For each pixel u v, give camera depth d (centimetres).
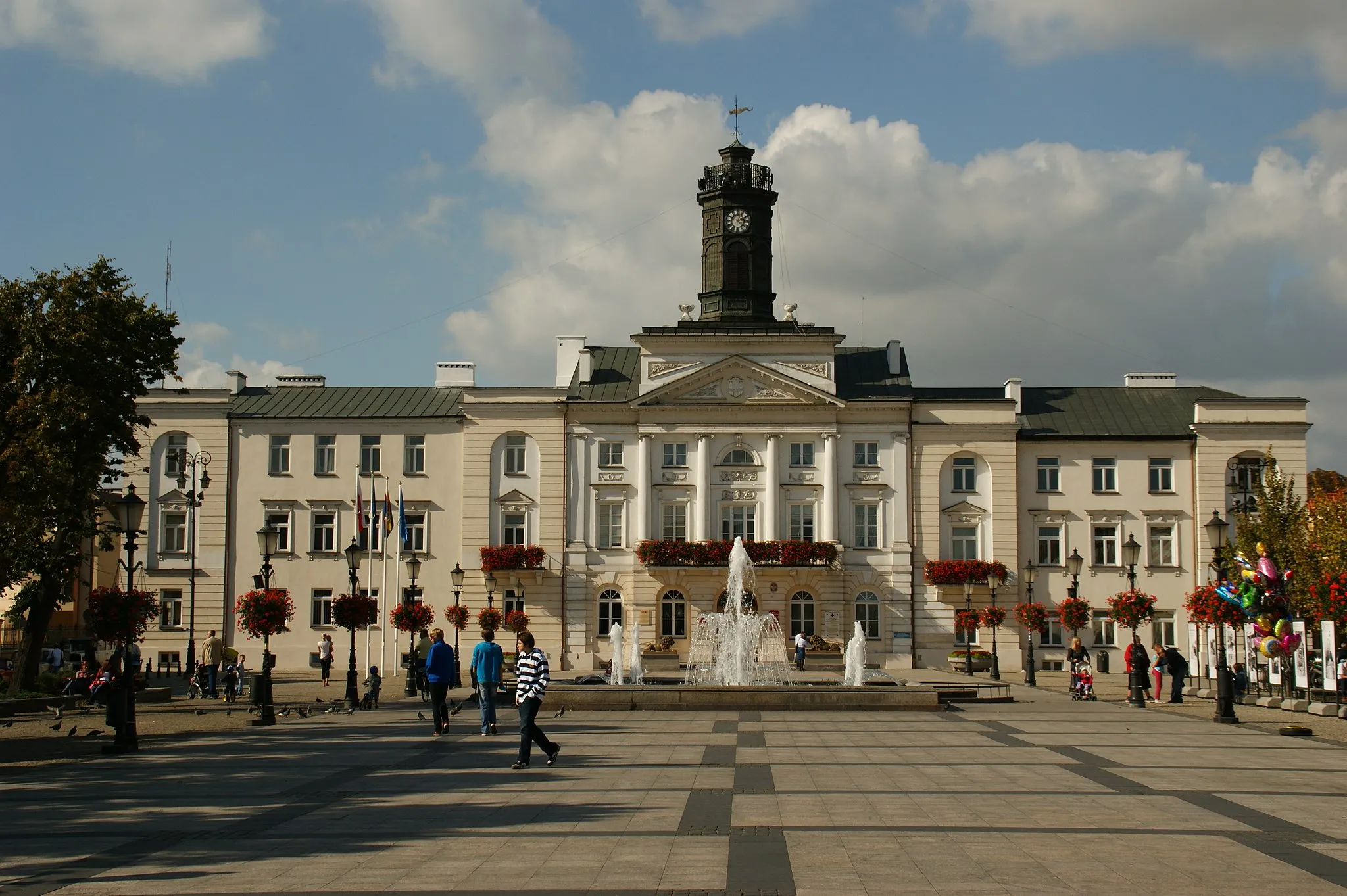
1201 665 5431
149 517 7350
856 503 7312
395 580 7275
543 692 2616
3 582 4412
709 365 7288
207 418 7400
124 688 2978
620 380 7544
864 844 1725
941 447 7338
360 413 7419
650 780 2378
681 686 4212
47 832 1864
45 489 4397
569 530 7306
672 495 7312
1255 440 7294
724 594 7244
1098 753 2839
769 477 7288
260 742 3200
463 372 7706
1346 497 6184
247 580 7319
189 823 1931
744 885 1480
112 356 4825
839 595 7206
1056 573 7312
